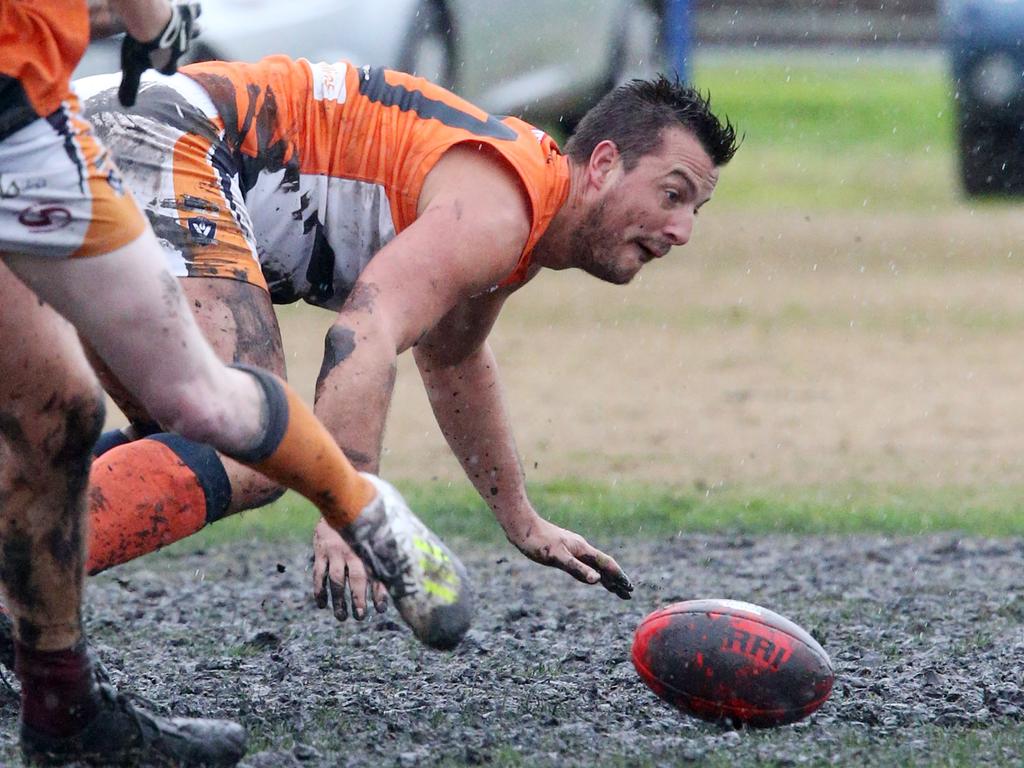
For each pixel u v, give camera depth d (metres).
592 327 46.06
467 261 13.84
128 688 15.45
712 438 33.34
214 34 44.41
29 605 11.41
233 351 13.71
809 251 57.62
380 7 47.97
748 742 13.23
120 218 10.18
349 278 15.26
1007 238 59.47
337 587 13.76
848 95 91.94
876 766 12.52
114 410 34.69
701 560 24.06
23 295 10.70
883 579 22.64
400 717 14.13
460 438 16.23
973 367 40.69
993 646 17.91
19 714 14.16
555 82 57.66
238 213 14.39
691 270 54.97
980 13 63.84
